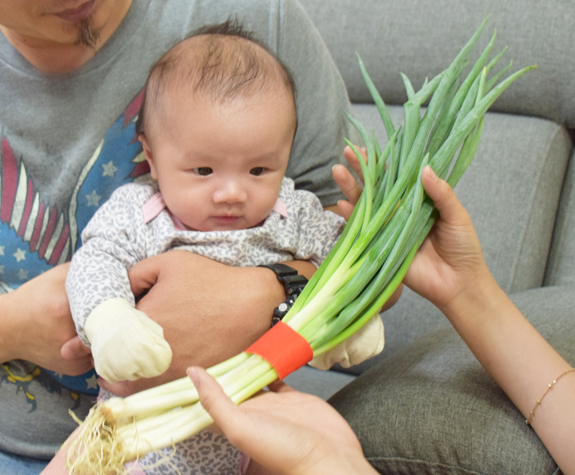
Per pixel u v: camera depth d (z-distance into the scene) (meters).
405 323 1.32
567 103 1.26
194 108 0.80
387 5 1.40
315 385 1.27
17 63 0.92
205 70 0.82
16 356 0.89
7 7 0.75
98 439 0.61
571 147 1.36
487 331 0.77
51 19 0.79
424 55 1.35
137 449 0.62
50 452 0.96
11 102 0.94
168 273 0.79
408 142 0.77
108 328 0.65
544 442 0.72
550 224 1.30
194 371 0.58
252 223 0.89
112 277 0.76
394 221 0.72
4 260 0.96
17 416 0.95
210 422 0.64
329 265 0.72
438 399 0.82
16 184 0.95
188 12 1.00
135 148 0.96
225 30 0.92
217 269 0.80
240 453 0.86
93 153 0.95
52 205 0.96
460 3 1.30
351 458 0.60
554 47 1.22
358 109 1.49
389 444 0.81
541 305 1.02
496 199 1.28
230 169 0.82
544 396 0.73
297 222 0.96
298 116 1.05
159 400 0.64
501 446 0.73
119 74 0.95
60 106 0.94
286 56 1.04
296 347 0.67
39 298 0.83
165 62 0.86
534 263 1.26
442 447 0.77
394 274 0.74
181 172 0.83
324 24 1.49
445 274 0.78
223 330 0.76
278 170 0.87
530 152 1.28
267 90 0.83
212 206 0.84
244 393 0.65
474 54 1.29
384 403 0.86
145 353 0.63
